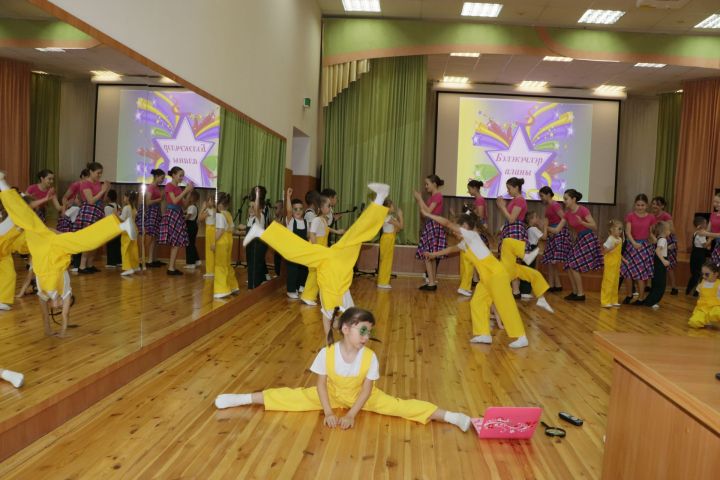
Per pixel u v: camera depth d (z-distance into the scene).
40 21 2.71
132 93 3.58
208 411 3.01
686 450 1.53
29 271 2.72
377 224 3.91
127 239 3.49
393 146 9.93
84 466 2.34
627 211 12.50
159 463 2.40
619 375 1.97
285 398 3.04
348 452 2.59
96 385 3.06
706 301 5.91
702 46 9.32
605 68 10.16
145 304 3.74
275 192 7.20
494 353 4.54
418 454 2.60
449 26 9.31
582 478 2.43
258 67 6.29
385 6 8.81
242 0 5.70
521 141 11.79
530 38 9.32
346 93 9.93
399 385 3.63
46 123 2.82
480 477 2.41
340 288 3.88
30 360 2.68
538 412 2.78
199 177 4.69
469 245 4.75
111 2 3.34
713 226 7.99
